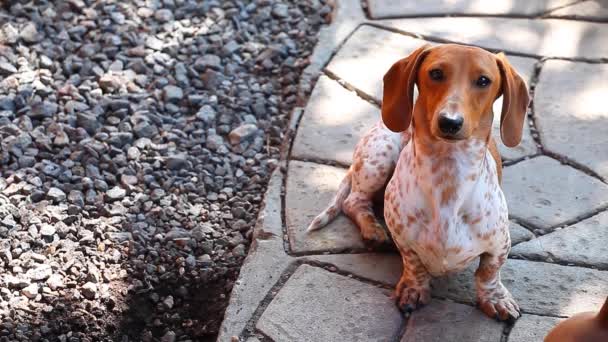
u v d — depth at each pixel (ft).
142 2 8.61
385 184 6.33
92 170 7.02
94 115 7.43
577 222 6.41
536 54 7.84
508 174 6.77
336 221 6.47
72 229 6.57
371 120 7.29
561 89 7.48
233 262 6.44
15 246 6.44
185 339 6.05
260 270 6.18
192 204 6.86
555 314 5.83
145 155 7.18
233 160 7.20
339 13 8.45
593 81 7.55
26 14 8.36
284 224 6.51
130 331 6.06
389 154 6.26
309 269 6.16
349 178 6.59
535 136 7.09
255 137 7.38
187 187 6.93
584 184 6.68
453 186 5.48
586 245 6.25
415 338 5.73
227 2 8.65
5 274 6.27
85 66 7.91
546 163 6.86
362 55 7.91
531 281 6.03
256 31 8.39
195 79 7.86
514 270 6.10
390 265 6.16
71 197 6.79
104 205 6.77
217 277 6.35
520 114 5.49
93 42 8.18
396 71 5.57
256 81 7.91
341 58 7.89
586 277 6.05
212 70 7.91
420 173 5.54
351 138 7.13
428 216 5.60
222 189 6.97
